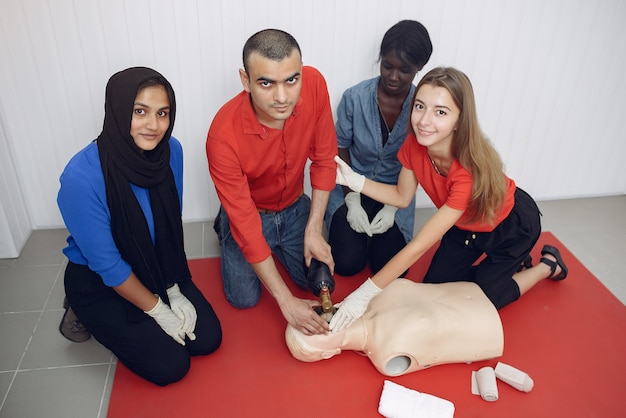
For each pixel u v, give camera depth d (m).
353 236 2.11
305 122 1.69
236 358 1.79
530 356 1.82
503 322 1.96
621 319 2.00
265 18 2.08
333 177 1.86
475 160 1.53
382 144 2.07
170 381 1.67
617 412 1.64
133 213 1.44
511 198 1.77
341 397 1.66
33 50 2.01
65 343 1.84
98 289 1.56
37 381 1.70
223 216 1.94
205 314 1.79
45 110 2.14
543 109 2.49
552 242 2.43
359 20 2.13
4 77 2.05
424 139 1.55
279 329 1.92
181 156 1.64
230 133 1.57
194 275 2.17
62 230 2.43
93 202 1.38
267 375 1.73
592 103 2.50
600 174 2.75
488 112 2.46
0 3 1.89
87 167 1.36
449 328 1.68
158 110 1.35
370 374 1.75
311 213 1.86
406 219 2.15
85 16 1.97
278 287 1.69
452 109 1.48
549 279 2.18
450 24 2.20
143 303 1.56
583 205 2.75
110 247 1.44
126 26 2.01
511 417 1.62
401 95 1.92
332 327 1.69
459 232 1.91
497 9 2.18
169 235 1.62
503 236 1.82
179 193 1.69
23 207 2.32
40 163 2.27
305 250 1.84
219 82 2.18
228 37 2.09
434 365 1.78
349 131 2.09
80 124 2.20
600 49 2.35
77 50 2.03
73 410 1.61
